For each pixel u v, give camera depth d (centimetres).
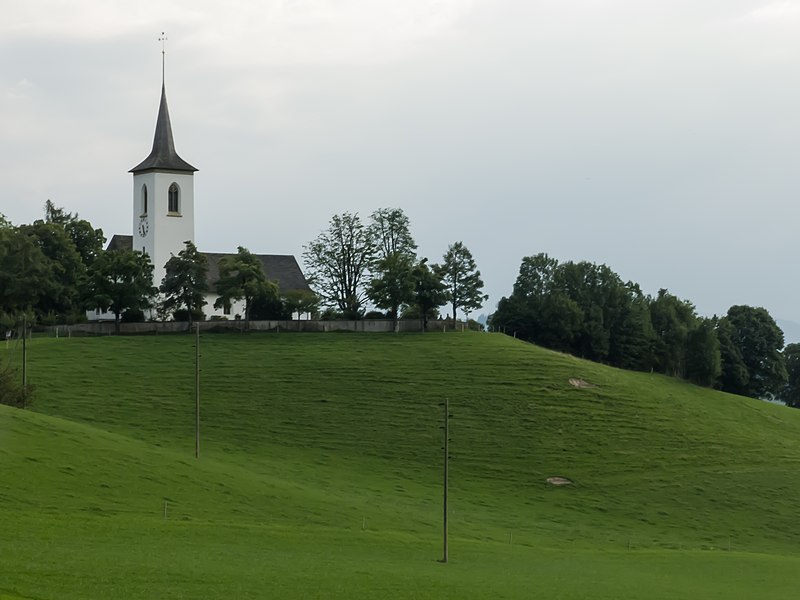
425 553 13750
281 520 14850
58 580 10225
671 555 15612
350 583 11219
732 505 19738
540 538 16638
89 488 14600
